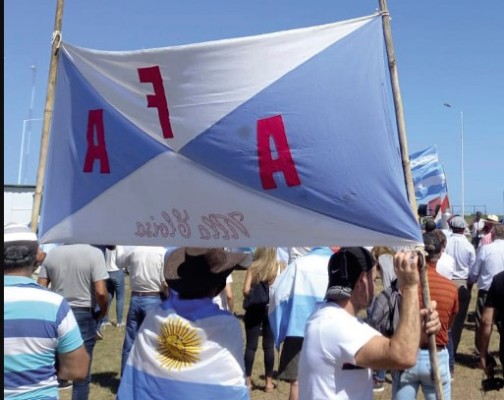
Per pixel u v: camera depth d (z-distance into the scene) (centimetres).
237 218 273
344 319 243
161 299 630
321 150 262
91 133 308
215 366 245
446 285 405
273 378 709
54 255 545
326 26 265
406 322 227
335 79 262
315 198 262
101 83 305
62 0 321
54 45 317
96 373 734
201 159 280
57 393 289
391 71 258
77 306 543
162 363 250
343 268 251
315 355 243
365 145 258
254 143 270
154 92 288
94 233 306
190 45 276
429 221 603
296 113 264
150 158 291
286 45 267
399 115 256
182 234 284
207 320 248
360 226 257
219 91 275
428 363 383
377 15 262
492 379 423
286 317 476
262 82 269
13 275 286
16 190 1547
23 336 272
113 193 302
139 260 627
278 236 266
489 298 406
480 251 727
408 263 234
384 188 255
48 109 320
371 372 248
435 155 969
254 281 651
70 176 316
